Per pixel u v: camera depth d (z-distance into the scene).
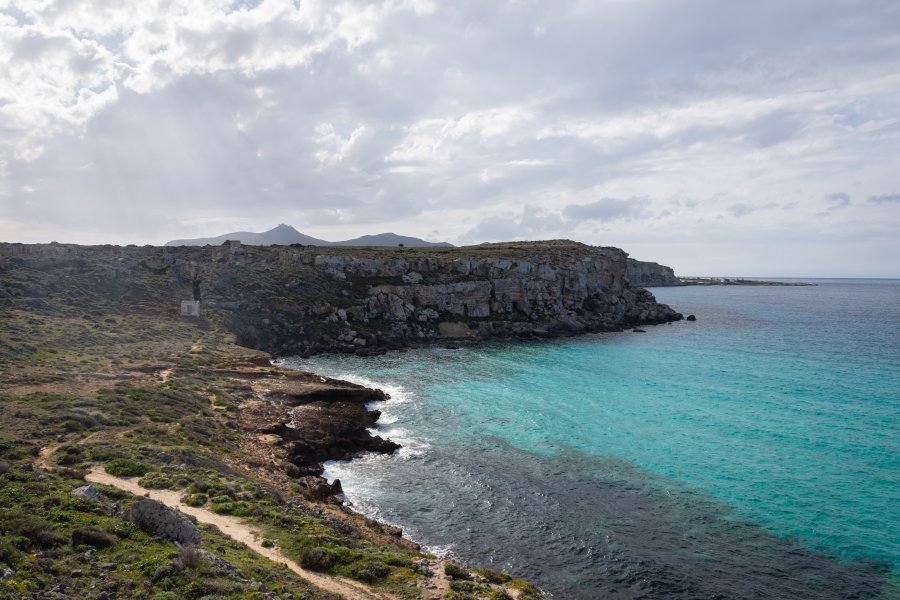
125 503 21.58
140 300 87.94
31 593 12.90
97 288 86.75
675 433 50.12
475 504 35.16
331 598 17.16
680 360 88.62
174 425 37.47
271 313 98.50
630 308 144.38
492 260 129.50
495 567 27.52
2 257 86.06
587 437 49.03
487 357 92.69
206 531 21.06
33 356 51.00
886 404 59.94
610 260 148.75
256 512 24.36
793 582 26.84
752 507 35.00
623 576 27.09
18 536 15.80
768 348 99.75
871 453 44.62
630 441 47.91
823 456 44.03
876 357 89.44
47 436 30.52
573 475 40.22
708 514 34.06
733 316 161.25
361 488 37.31
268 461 37.25
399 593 19.05
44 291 79.62
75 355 54.97
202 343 74.44
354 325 105.56
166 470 27.61
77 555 15.83
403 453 44.66
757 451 45.28
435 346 104.00
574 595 25.38
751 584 26.61
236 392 54.19
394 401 61.78
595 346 104.12
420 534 30.91
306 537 22.36
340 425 48.84
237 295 98.88
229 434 40.84
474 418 55.12
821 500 36.06
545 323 120.94
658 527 32.38
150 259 106.38
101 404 38.16
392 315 112.31
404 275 123.06
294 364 84.62
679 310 183.62
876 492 37.22
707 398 63.34
